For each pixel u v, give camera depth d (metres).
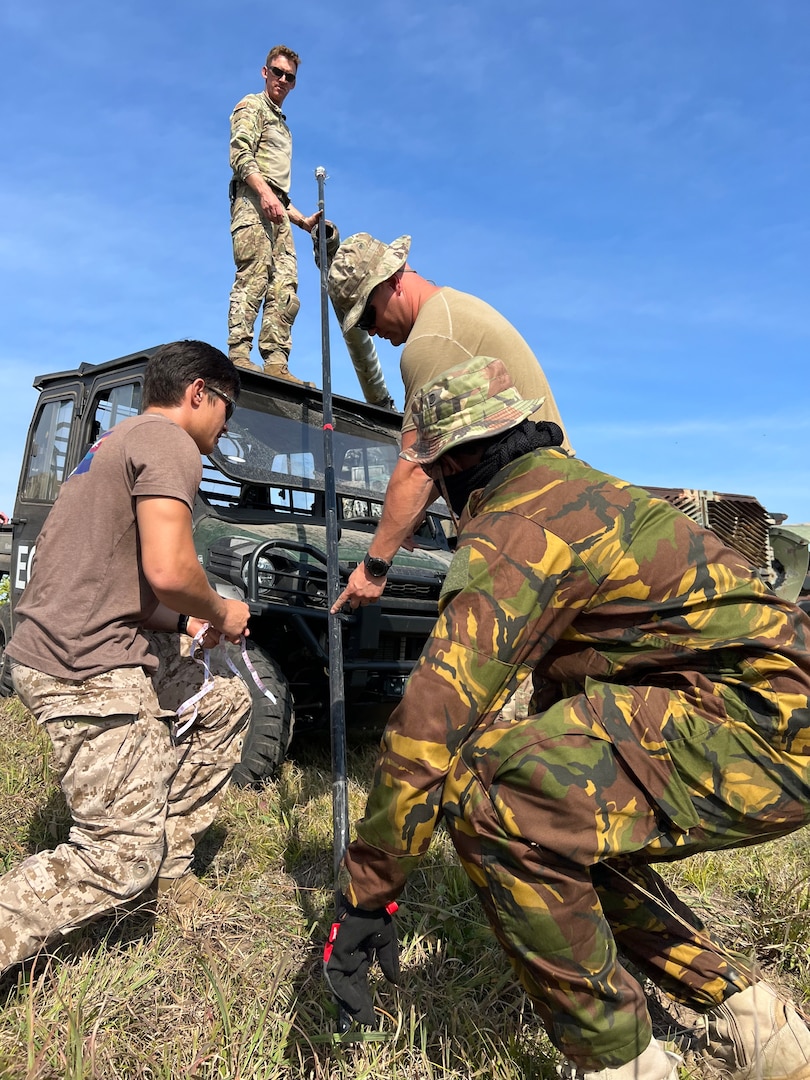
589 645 1.49
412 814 1.37
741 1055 1.55
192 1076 1.52
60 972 1.77
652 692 1.40
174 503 1.84
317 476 4.17
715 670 1.40
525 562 1.36
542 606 1.38
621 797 1.34
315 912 2.21
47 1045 1.52
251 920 2.17
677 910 1.63
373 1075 1.58
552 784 1.30
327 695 3.56
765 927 2.19
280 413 4.21
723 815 1.35
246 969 1.89
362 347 3.44
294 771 3.47
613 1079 1.35
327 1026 1.72
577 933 1.33
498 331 2.28
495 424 1.50
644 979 2.02
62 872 1.74
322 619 3.31
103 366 4.36
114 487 1.88
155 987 1.78
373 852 1.41
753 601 1.41
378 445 4.65
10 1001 1.72
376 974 1.91
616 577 1.40
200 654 2.32
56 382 4.85
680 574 1.40
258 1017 1.68
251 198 4.88
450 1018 1.74
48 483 4.64
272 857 2.62
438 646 1.36
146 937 2.03
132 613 1.91
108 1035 1.61
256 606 3.17
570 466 1.49
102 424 4.32
